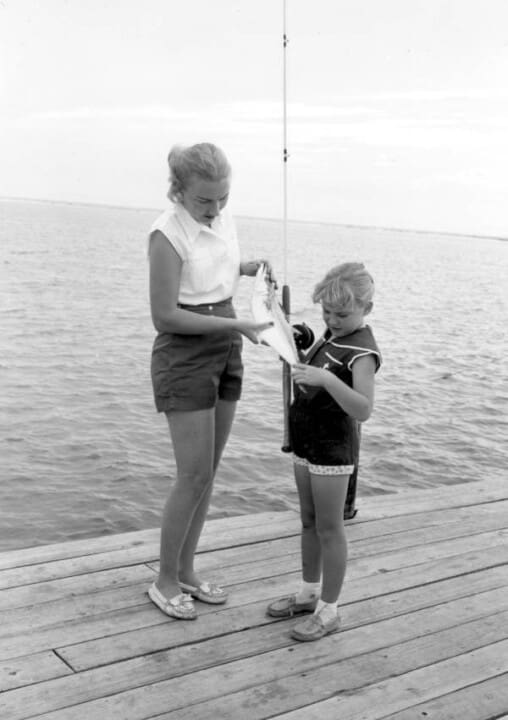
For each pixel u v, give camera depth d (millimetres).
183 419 2748
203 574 3189
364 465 8805
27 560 3207
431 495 4238
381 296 35375
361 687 2496
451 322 25312
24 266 42156
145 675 2506
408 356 17453
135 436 9609
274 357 16203
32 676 2473
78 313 23156
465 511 4027
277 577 3195
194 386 2715
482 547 3586
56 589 2998
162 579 2900
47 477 7980
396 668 2605
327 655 2664
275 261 62406
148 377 13586
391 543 3584
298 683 2502
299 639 2732
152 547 3375
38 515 6980
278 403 11672
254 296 2760
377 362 2621
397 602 3047
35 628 2734
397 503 4090
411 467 8820
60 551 3301
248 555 3369
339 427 2633
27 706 2332
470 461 9195
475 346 19625
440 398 12797
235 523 3684
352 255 88875
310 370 2539
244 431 9891
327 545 2715
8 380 12828
